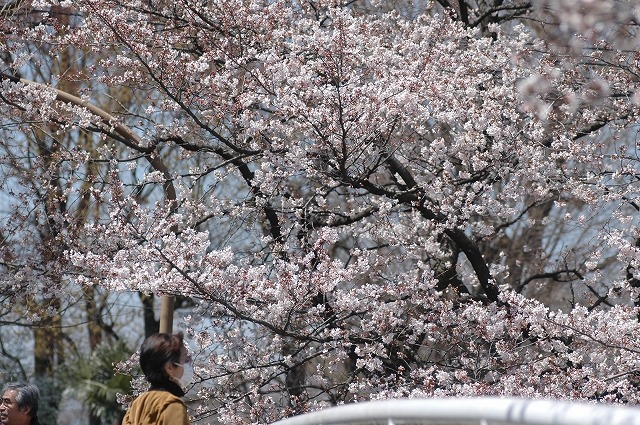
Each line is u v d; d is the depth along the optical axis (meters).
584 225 17.00
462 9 20.11
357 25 15.85
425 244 16.16
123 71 17.62
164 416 7.22
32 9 19.12
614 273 21.80
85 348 32.12
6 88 15.73
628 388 14.18
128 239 14.40
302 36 15.95
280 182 16.39
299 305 14.13
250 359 15.75
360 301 14.73
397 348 15.88
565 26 8.16
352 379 15.91
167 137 16.39
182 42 17.53
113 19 16.08
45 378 30.69
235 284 14.02
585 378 14.59
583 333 13.73
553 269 22.38
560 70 14.27
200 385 16.27
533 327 14.12
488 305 15.08
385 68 15.41
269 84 15.29
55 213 16.94
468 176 15.51
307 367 18.14
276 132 15.70
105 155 16.64
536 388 14.31
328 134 14.48
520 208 21.14
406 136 15.98
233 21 16.70
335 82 14.95
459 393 13.82
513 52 15.47
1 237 17.61
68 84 25.19
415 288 14.82
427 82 15.11
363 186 15.47
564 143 15.70
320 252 14.02
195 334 15.18
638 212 17.80
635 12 7.45
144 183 15.52
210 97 16.02
